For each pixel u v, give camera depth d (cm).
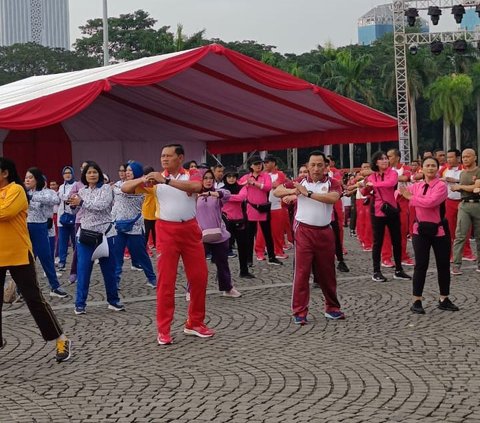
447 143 6456
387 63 6350
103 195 1005
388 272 1338
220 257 1099
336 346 792
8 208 721
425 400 595
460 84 6316
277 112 1973
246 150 2456
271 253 1486
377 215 1224
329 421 551
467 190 1250
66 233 1473
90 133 2517
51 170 2486
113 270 1033
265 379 671
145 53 5981
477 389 622
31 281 748
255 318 955
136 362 752
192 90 1941
